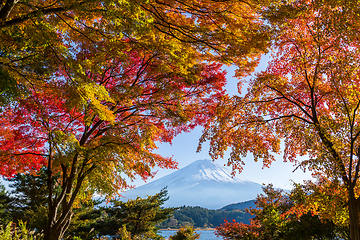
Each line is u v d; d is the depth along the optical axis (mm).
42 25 4207
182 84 8125
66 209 7949
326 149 6445
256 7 5285
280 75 8984
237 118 8914
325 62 7066
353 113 6254
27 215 20844
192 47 6090
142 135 7801
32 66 5406
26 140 8422
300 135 7941
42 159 9273
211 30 5559
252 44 5668
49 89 6465
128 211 20938
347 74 5941
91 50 5953
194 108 8859
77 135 9000
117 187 8109
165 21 5195
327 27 5781
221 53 6000
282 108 9422
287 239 10570
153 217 20734
